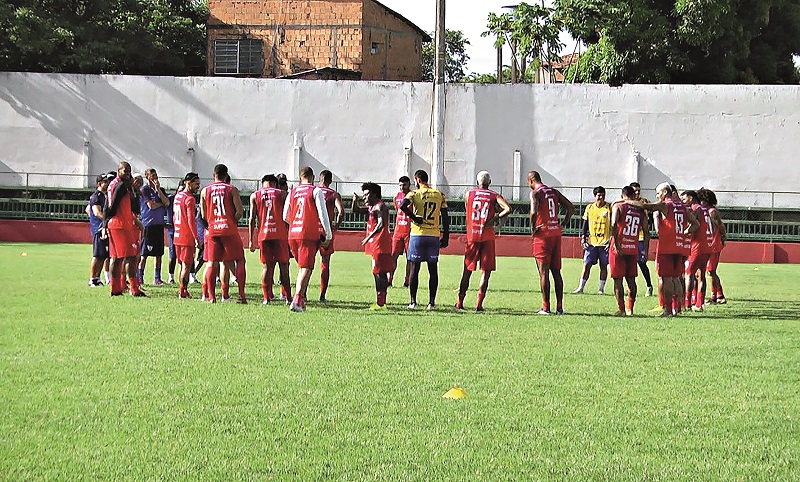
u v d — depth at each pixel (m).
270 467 7.14
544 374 10.84
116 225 17.70
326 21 51.19
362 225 40.34
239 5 51.53
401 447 7.73
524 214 40.34
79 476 6.87
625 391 9.99
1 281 20.78
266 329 13.95
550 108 41.00
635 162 40.59
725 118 40.44
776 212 39.53
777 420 8.84
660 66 45.75
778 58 49.69
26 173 40.81
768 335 14.49
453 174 41.53
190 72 55.66
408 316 16.05
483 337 13.68
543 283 17.02
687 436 8.23
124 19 50.38
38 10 46.53
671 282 17.20
